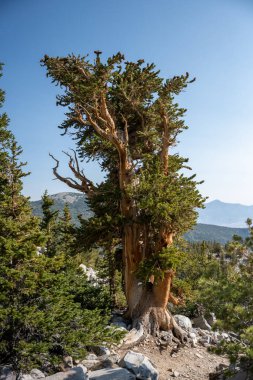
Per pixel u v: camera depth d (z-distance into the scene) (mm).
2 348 10094
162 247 16844
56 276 11898
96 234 18812
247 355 8844
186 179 16469
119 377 10719
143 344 15461
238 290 10195
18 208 15961
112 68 15844
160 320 16766
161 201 15445
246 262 11438
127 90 18078
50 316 11406
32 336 11242
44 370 11055
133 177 18125
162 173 16703
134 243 18328
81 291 18453
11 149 17719
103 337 12484
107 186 18938
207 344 16531
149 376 11531
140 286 17891
